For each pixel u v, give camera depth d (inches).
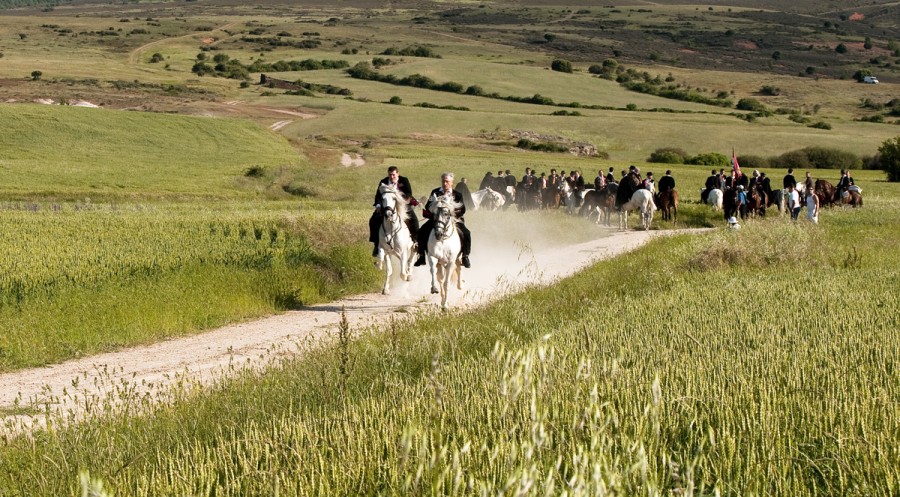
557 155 3843.5
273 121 4402.1
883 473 224.8
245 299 708.0
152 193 2175.2
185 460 261.1
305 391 364.8
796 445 245.0
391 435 256.4
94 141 3070.9
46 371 509.7
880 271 721.6
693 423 260.1
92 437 306.7
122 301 637.3
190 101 4842.5
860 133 5009.8
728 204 1513.3
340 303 758.5
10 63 6186.0
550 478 138.6
